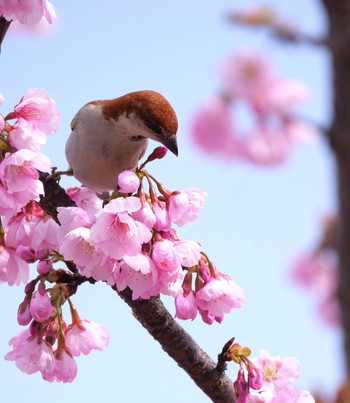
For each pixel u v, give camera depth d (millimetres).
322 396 9812
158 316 9492
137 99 11836
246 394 9359
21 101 9289
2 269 9648
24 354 9336
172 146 11789
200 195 9023
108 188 12781
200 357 9664
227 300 9305
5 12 9445
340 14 13641
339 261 13766
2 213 8883
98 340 9562
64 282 9344
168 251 8625
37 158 8898
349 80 13641
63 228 8594
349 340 13656
